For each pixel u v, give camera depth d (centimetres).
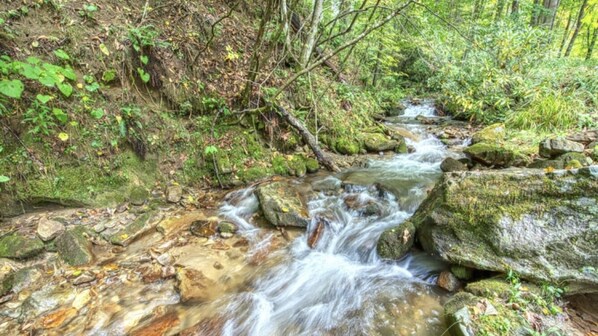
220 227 365
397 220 371
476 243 261
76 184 366
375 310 252
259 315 256
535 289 227
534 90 602
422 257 304
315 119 542
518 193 262
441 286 270
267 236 362
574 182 244
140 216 371
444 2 1168
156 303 260
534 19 935
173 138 453
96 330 231
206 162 469
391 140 649
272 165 505
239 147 497
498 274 248
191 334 234
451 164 498
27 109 339
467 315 206
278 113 520
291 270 312
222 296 273
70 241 310
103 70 398
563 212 240
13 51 336
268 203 385
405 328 229
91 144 380
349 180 471
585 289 221
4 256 285
